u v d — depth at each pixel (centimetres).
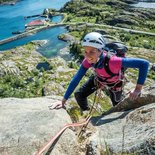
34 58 4147
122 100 188
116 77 167
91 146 146
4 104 177
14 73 3622
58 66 3822
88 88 191
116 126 167
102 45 157
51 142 127
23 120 151
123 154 133
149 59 4241
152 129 141
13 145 134
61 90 2917
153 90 184
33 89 3081
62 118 152
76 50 4356
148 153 124
